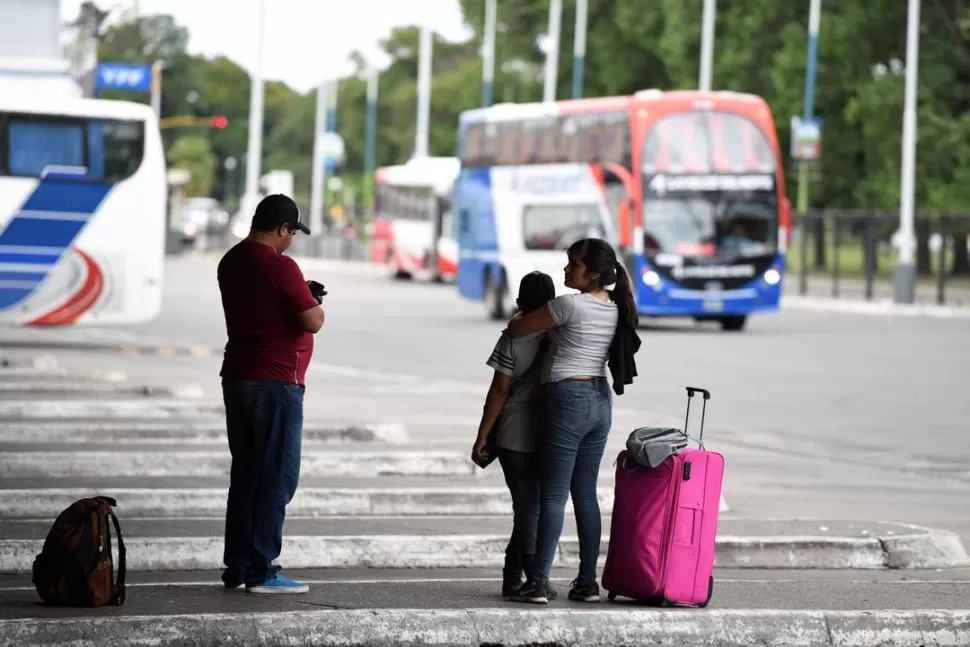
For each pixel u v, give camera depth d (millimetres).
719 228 76000
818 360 59688
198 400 39969
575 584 19625
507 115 85125
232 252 19422
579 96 153000
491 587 20531
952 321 85312
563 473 19203
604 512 27031
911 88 96938
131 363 53531
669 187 75688
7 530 23469
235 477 19688
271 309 19203
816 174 136250
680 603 19125
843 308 98312
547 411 19234
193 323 76375
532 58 185625
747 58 137500
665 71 157125
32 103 59000
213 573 21859
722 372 54781
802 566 23406
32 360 51281
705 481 19141
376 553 22797
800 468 33688
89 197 59188
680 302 75625
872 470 33688
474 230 87188
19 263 58875
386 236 138375
